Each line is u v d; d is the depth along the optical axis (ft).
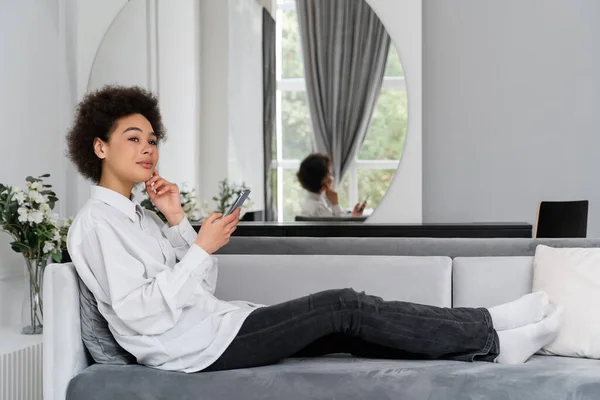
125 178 8.52
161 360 8.04
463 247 10.07
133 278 7.81
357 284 9.60
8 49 13.74
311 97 15.44
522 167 16.31
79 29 15.92
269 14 15.56
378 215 15.26
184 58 15.76
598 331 8.75
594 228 16.25
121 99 8.64
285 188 15.55
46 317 8.02
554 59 16.24
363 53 15.28
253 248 10.51
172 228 9.05
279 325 8.06
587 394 7.47
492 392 7.54
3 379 10.44
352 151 15.33
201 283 8.80
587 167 16.21
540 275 9.29
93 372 7.96
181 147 15.81
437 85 16.38
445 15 16.33
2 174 13.44
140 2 15.85
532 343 8.51
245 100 15.64
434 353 8.25
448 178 16.35
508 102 16.28
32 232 11.98
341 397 7.66
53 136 15.25
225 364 8.09
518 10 16.30
